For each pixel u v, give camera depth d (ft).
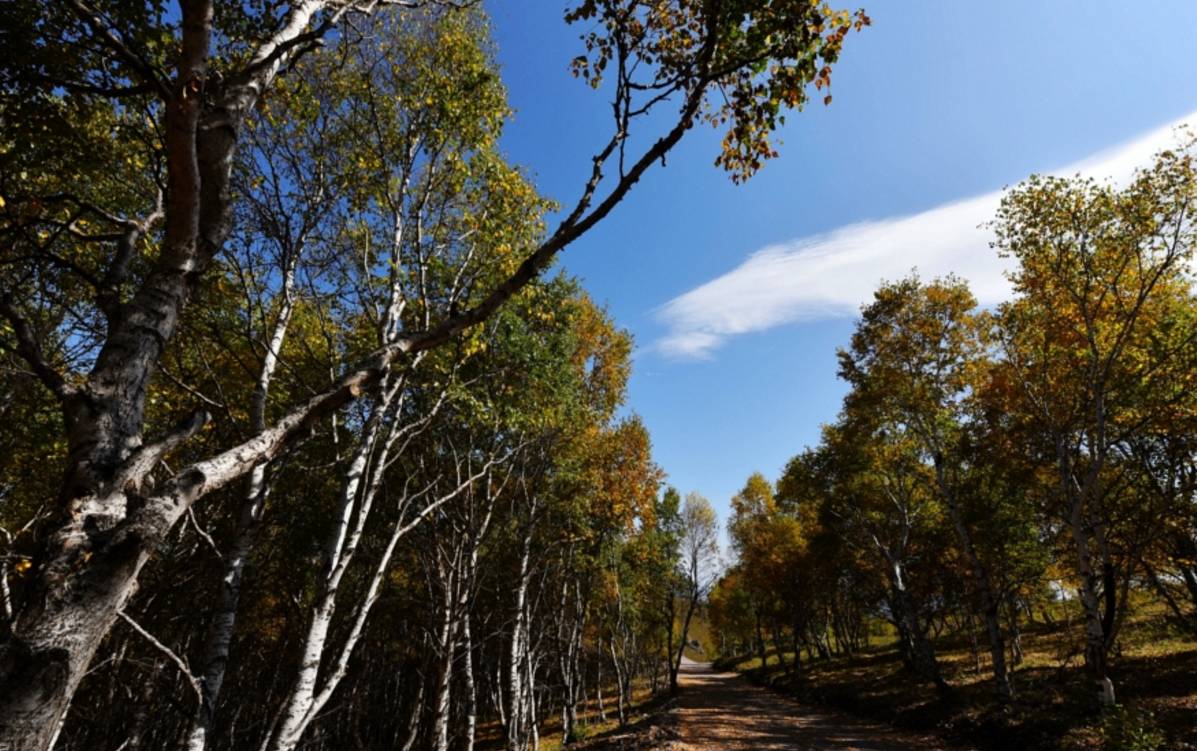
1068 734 38.75
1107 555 43.75
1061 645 81.00
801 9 11.78
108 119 14.83
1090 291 48.65
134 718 30.60
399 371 24.30
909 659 82.33
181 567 35.01
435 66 23.44
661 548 95.25
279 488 36.47
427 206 25.94
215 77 9.29
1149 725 34.35
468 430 37.17
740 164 14.12
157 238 18.72
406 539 40.83
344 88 22.91
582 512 62.59
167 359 21.85
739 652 230.07
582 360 58.08
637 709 96.84
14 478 28.60
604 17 13.85
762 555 116.16
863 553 85.76
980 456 61.26
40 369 6.02
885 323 66.28
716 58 12.85
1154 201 42.88
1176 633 65.51
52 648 4.91
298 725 14.82
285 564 45.68
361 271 24.99
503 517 52.90
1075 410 50.06
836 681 90.12
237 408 28.09
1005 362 55.98
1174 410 44.06
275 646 54.70
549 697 102.58
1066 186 46.70
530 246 28.12
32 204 11.28
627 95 11.57
